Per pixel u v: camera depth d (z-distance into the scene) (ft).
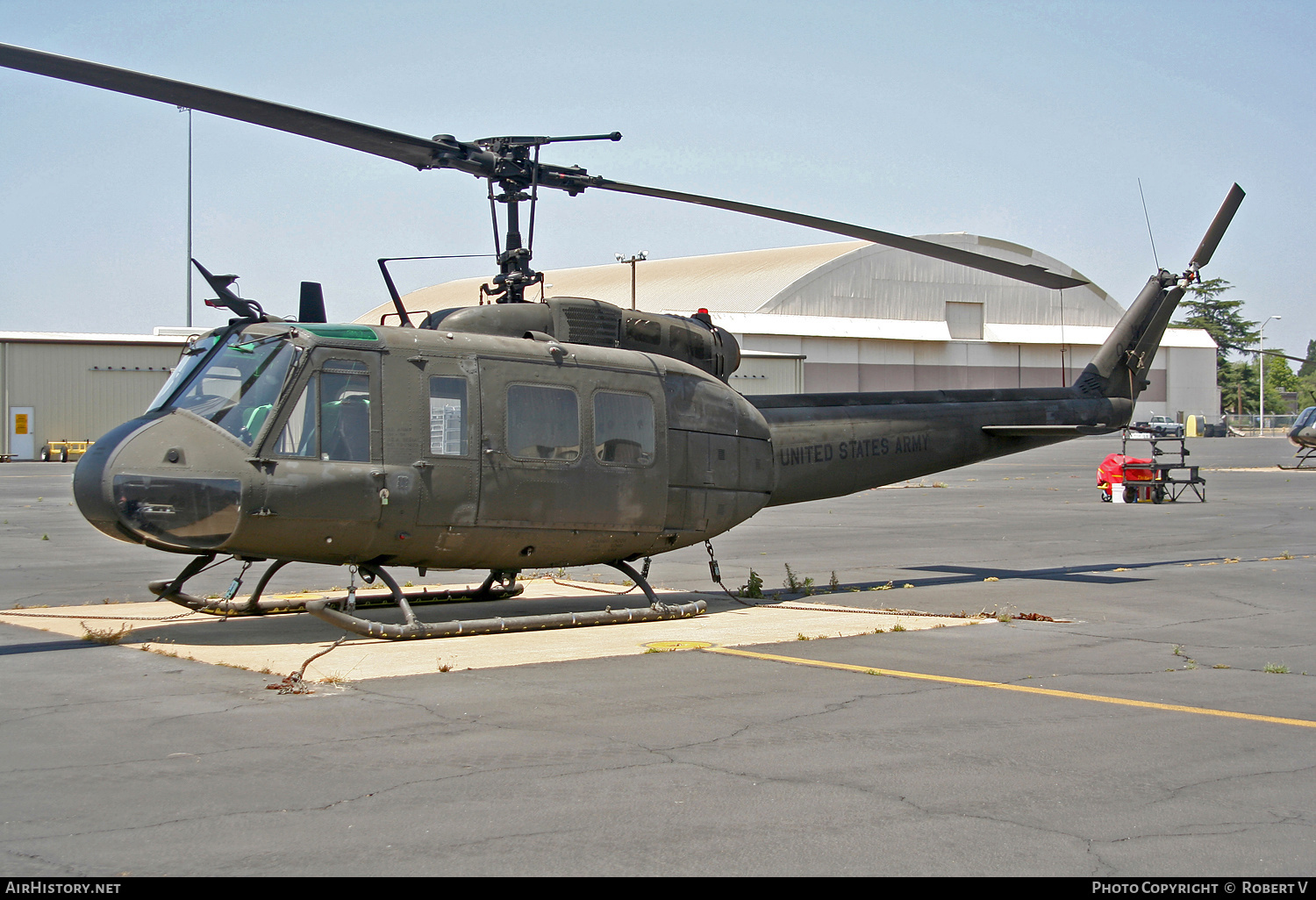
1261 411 364.79
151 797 18.74
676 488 39.58
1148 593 47.09
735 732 23.32
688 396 40.50
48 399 185.88
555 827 17.43
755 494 42.55
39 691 26.73
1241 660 31.96
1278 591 47.47
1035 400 52.34
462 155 34.12
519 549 36.55
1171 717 24.95
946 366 290.56
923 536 75.72
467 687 27.50
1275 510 95.76
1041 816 18.15
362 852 16.34
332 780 19.76
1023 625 38.24
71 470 161.07
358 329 33.76
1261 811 18.48
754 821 17.78
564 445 36.78
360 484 32.68
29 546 68.23
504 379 35.70
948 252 40.45
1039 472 168.86
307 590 48.37
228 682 27.81
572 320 38.91
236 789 19.19
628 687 27.63
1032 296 305.53
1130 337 54.49
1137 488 105.91
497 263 38.86
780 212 39.27
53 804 18.39
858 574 55.57
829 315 277.03
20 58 24.53
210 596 43.19
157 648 32.24
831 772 20.49
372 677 28.50
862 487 47.47
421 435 33.94
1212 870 15.85
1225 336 476.95
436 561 35.55
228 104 28.17
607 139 34.30
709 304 278.05
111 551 65.46
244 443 31.50
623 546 39.06
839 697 26.63
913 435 48.44
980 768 20.79
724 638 35.17
